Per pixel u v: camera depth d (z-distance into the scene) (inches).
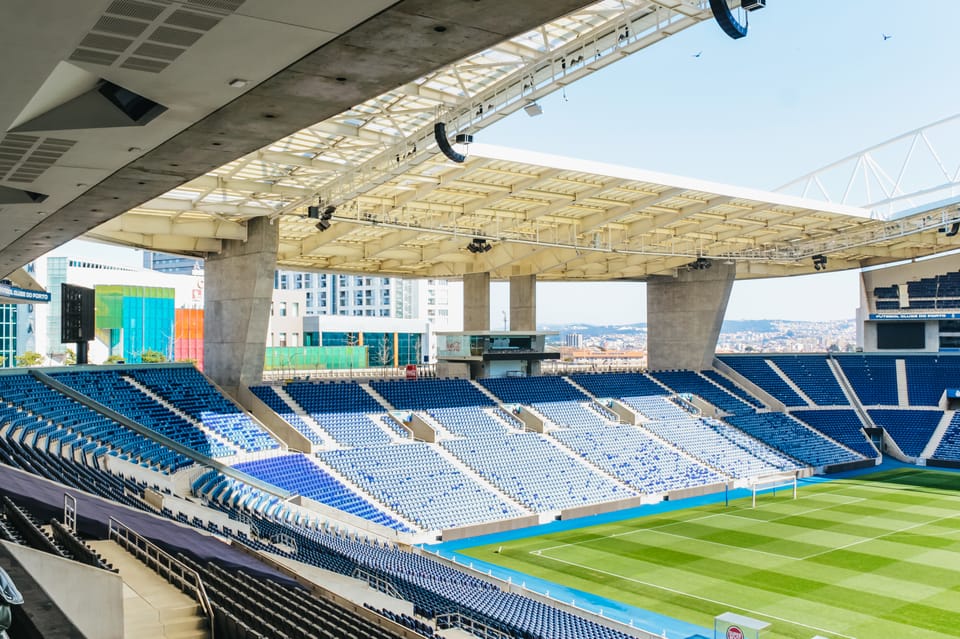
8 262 1508.4
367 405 2347.4
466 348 2778.1
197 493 1540.4
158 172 813.9
